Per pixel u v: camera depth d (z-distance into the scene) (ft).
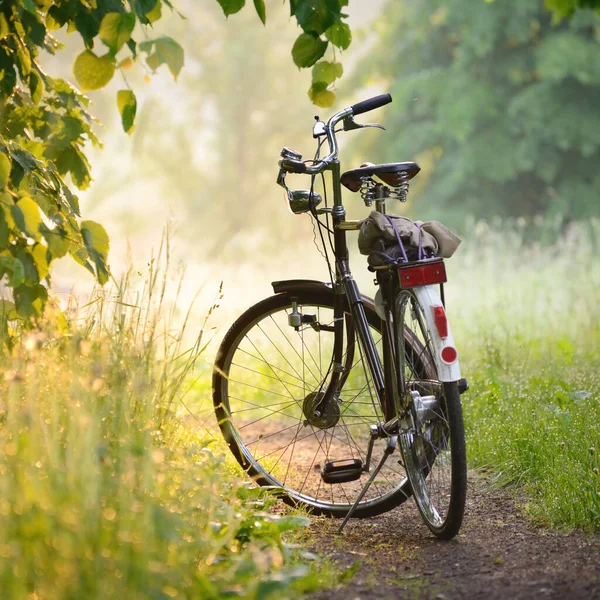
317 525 22.68
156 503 16.01
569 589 16.90
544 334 45.98
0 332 21.02
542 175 127.44
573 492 21.43
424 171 148.15
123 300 21.93
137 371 19.31
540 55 122.42
